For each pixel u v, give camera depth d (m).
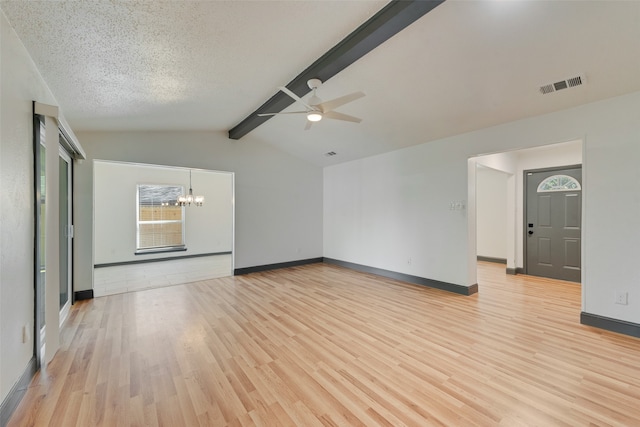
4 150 1.75
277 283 5.04
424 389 2.03
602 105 2.98
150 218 7.64
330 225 6.85
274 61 2.83
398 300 4.05
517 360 2.41
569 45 2.36
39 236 2.25
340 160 6.35
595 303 3.05
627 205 2.84
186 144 5.12
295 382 2.13
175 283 5.09
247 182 5.85
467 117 3.75
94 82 2.69
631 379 2.12
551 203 5.18
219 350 2.63
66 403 1.90
